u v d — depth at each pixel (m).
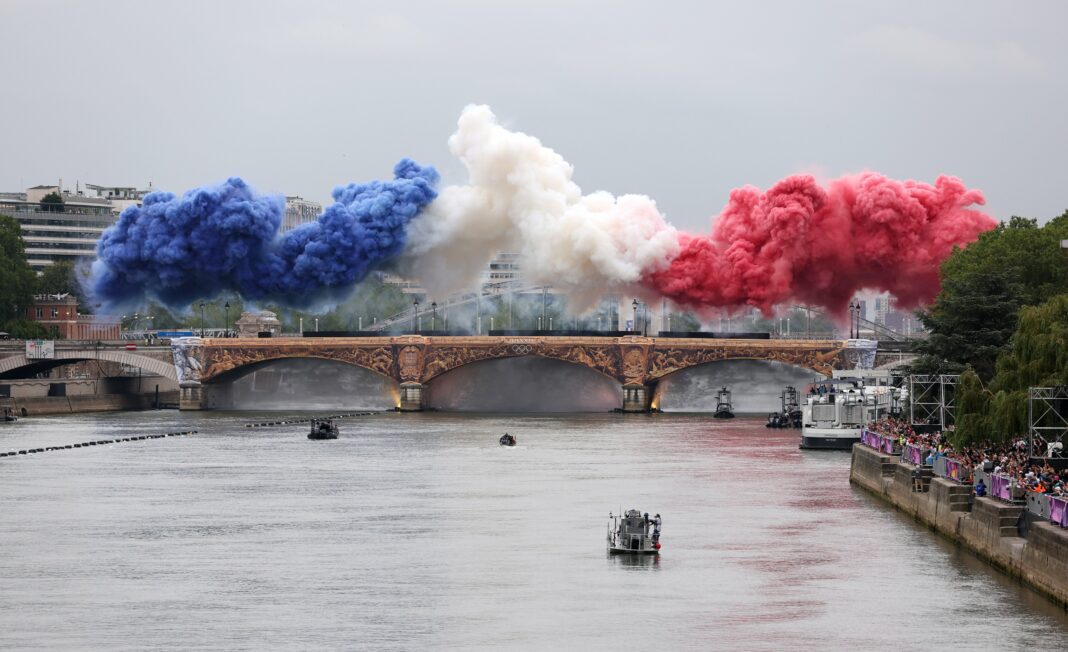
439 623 172.88
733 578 194.88
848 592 185.50
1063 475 190.88
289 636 167.88
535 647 163.50
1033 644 159.88
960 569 193.00
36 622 173.62
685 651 161.88
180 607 180.25
